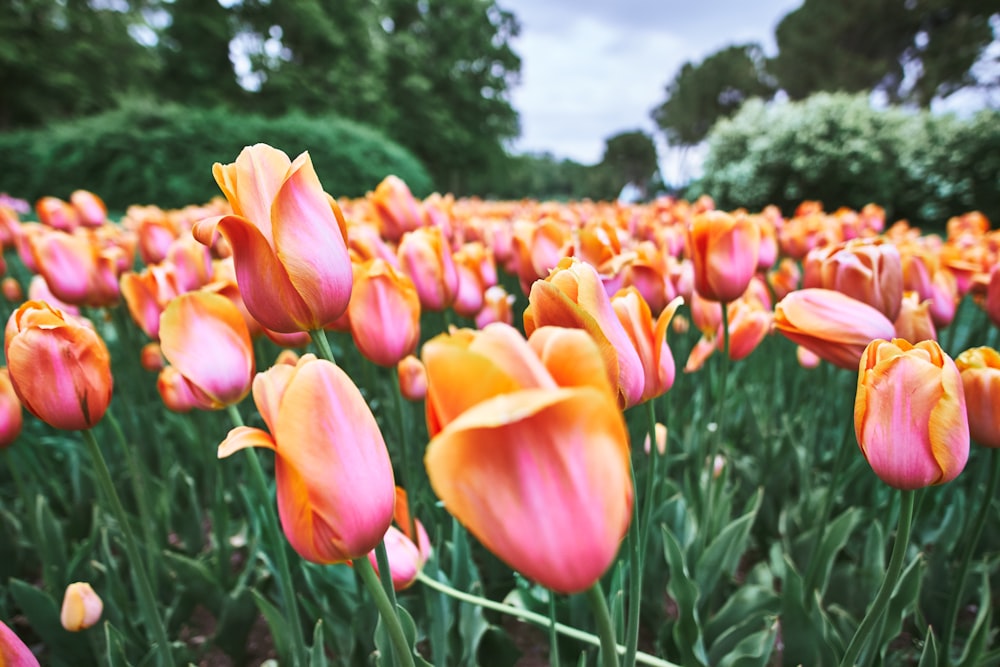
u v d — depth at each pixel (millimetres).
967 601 1816
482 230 3396
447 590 1259
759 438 2207
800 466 2189
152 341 2725
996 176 11617
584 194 73875
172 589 1919
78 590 1353
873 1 32625
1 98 24922
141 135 13750
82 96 25578
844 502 2037
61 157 14328
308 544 648
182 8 26969
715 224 1333
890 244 1296
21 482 1664
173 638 1812
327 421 619
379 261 1198
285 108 27453
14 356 1001
